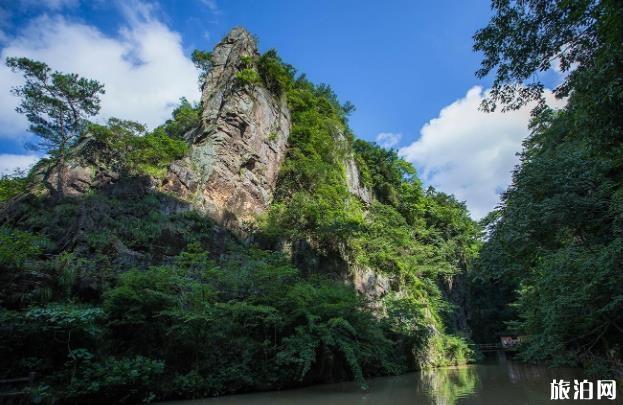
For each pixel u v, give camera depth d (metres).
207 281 15.12
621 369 11.43
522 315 23.52
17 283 11.84
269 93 31.08
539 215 13.56
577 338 13.02
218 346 13.29
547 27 9.15
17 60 24.45
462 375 19.56
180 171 22.50
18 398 8.94
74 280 12.98
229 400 11.27
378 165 43.56
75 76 25.92
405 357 23.05
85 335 11.04
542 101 10.29
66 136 26.59
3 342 9.93
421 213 43.28
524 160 19.11
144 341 12.07
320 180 29.33
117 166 21.48
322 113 39.22
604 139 10.24
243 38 34.44
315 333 14.61
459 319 40.56
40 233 16.25
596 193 12.63
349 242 26.88
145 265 15.91
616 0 7.62
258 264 16.55
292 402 10.95
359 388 14.06
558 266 11.64
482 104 10.78
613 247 9.94
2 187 24.41
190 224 19.77
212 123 26.67
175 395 11.41
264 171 26.84
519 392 12.17
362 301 18.52
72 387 9.60
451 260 41.44
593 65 9.26
